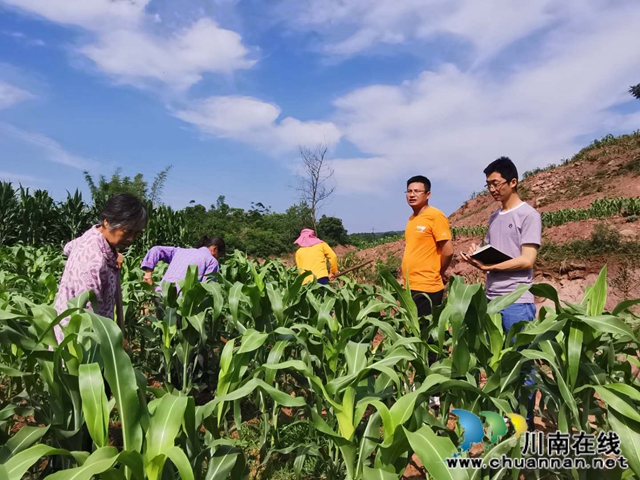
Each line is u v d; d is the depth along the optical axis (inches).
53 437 72.7
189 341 126.0
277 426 114.0
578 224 443.2
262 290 135.9
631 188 640.4
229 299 113.7
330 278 229.3
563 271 350.9
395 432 61.3
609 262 332.8
